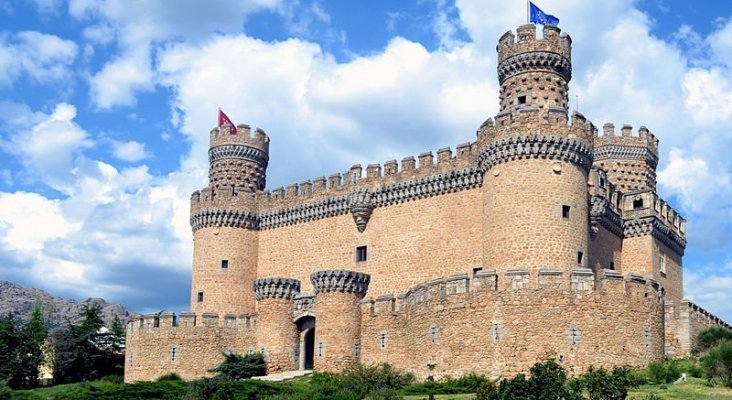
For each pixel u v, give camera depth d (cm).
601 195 7344
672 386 5178
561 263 6397
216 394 5706
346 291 6931
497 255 6512
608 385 4650
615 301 5822
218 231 8625
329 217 8319
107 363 9600
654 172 8738
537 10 7419
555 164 6550
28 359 9519
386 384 5916
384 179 7988
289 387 5894
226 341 7575
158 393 5988
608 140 8581
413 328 6388
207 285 8519
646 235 7869
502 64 7294
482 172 6912
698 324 6994
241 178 9081
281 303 7438
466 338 5894
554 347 5675
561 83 7188
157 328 7688
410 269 7656
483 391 4819
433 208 7650
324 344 6881
